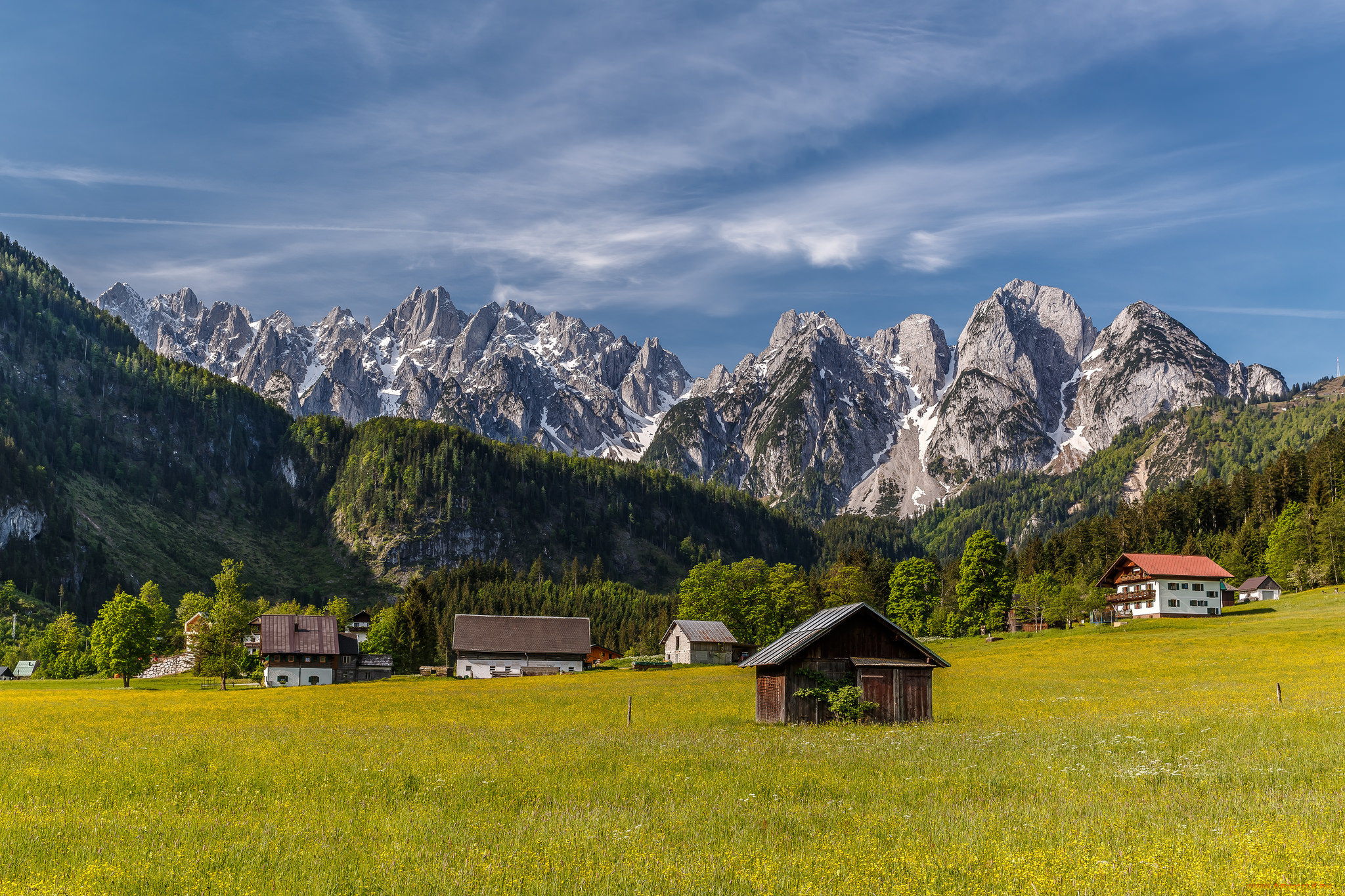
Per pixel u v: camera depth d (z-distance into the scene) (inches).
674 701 2546.8
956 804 816.9
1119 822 698.2
